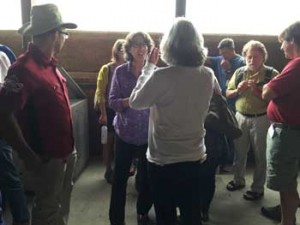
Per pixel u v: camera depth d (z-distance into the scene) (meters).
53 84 1.61
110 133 3.31
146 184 2.41
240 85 2.87
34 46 1.60
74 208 2.81
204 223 2.63
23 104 1.48
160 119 1.61
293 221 2.27
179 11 3.84
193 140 1.63
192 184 1.67
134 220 2.64
